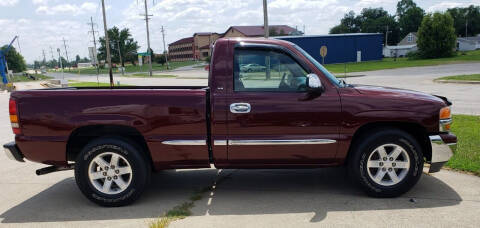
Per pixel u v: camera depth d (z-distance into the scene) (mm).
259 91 3947
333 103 3900
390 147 4016
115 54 120000
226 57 3988
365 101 3906
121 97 3928
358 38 54844
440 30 58031
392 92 4047
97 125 3973
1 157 6484
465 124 7469
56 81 34875
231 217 3699
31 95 3953
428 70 30766
